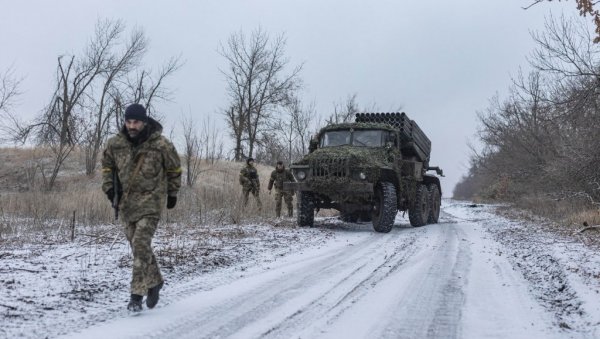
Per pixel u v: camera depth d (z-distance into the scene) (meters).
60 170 24.88
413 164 13.45
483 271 6.89
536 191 24.59
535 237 10.45
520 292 5.66
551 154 20.94
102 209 12.50
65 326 4.08
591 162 15.83
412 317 4.63
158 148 4.58
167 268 6.51
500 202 30.62
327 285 5.90
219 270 6.66
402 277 6.43
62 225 10.39
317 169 11.77
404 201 13.59
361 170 11.46
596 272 6.26
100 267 6.43
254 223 13.01
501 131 29.30
